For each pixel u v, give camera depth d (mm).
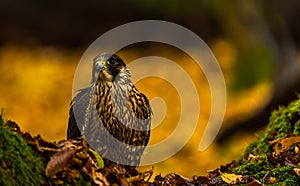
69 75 23266
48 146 5609
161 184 6625
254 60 19531
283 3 18312
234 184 6836
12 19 27500
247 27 20234
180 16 26422
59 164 5348
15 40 26641
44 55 25500
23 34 27062
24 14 27703
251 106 16266
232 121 15930
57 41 27062
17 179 5156
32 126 18484
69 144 5684
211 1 24656
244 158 8461
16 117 19094
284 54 17719
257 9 19562
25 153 5309
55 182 5371
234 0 21922
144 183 6238
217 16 24141
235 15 21547
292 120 8711
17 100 20234
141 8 27375
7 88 21141
